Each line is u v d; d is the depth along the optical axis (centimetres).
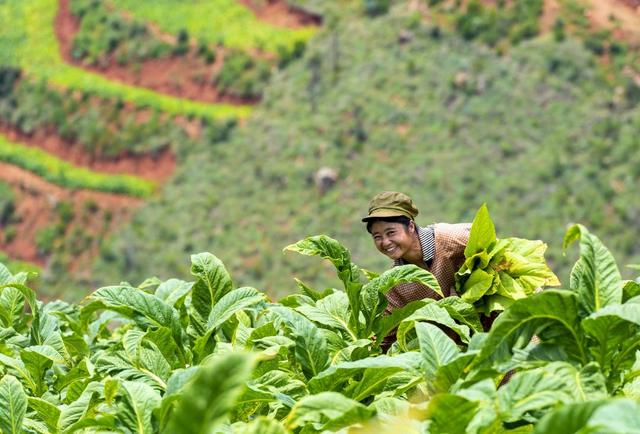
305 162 13150
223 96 15438
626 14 13762
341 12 15475
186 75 16000
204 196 13575
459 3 14312
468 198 11881
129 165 15100
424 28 14262
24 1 17875
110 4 17188
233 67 15638
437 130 12812
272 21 16250
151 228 13525
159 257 13088
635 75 12962
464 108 12962
